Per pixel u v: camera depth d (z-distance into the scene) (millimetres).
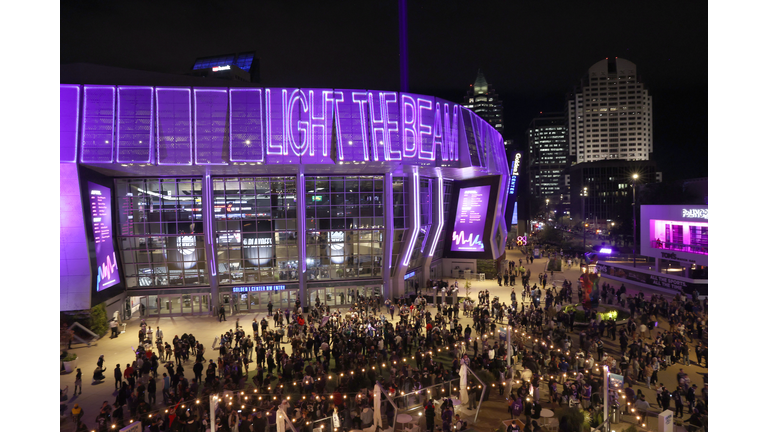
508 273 64875
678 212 53625
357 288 48594
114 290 41781
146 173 42688
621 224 143250
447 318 40156
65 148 36688
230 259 45969
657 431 20531
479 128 53938
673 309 37438
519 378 25625
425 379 23547
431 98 46250
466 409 22891
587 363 25875
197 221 44719
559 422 19484
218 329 39594
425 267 58031
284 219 46438
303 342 30219
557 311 37594
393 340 30469
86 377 28469
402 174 49656
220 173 43969
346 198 47688
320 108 41844
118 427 20234
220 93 40219
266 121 40688
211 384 23297
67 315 36656
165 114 38938
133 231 44000
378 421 20328
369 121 42594
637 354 26516
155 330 39781
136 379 25828
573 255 87250
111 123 37844
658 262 56500
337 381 25953
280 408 18453
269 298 46781
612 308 40531
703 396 21516
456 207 65625
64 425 21656
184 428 19250
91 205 38438
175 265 45219
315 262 47500
